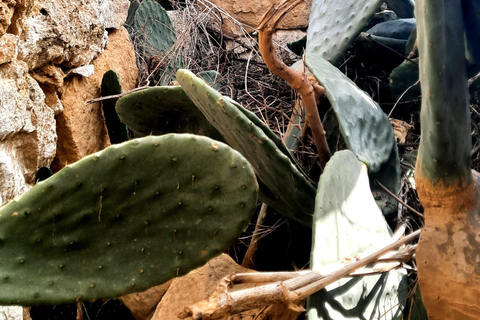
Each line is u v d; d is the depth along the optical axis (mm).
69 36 1434
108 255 881
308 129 1546
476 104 1529
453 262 803
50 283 860
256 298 851
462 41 713
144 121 1379
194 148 842
